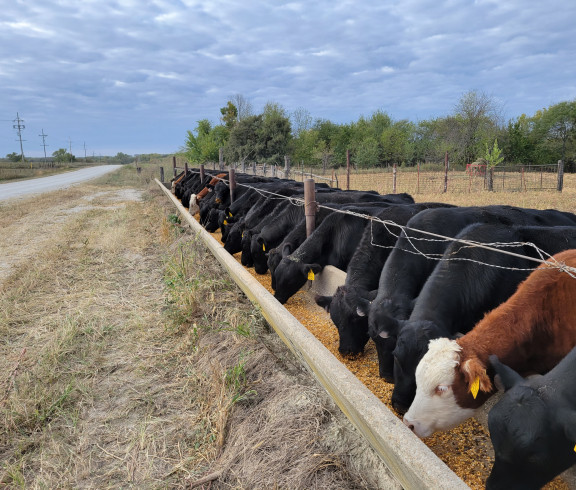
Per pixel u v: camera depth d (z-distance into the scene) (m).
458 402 2.78
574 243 4.20
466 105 39.31
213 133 48.28
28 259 9.35
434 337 3.10
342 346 4.40
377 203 6.65
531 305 2.92
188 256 8.23
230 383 4.02
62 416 3.89
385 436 2.40
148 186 29.70
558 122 39.91
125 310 6.30
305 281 6.11
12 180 44.25
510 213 5.07
